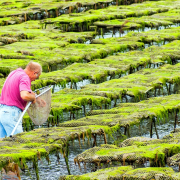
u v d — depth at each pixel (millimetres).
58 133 11141
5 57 24188
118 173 8539
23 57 23906
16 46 27281
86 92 16625
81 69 21219
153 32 32719
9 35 31297
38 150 9656
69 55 24656
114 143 13453
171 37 30625
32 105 12094
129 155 9406
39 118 12375
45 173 11867
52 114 14539
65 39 30328
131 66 22109
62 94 16578
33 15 42969
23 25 37219
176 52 25109
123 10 43906
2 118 11336
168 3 50312
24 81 11141
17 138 10602
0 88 17391
